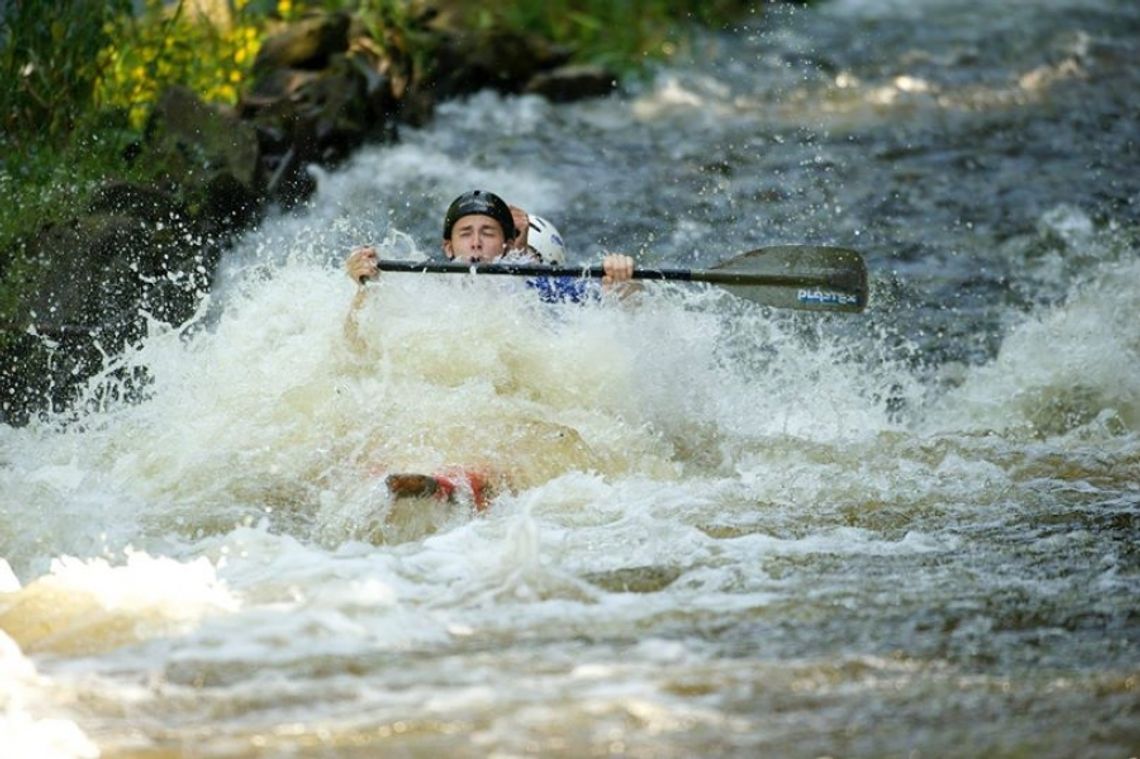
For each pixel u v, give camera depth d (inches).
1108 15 2332.7
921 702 500.4
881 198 1445.6
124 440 830.5
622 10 2046.0
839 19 2276.1
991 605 597.9
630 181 1487.5
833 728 480.4
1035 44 2116.1
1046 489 785.6
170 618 586.6
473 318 872.3
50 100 1192.2
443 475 732.7
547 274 850.8
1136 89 1866.4
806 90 1866.4
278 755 464.4
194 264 1075.3
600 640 559.5
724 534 698.2
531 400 868.0
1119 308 1031.6
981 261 1288.1
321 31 1504.7
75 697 512.4
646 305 904.3
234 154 1213.7
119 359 965.8
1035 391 976.3
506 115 1679.4
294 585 621.6
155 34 1374.3
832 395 973.2
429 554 660.7
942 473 812.0
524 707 496.7
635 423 866.1
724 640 558.6
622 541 680.4
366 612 589.3
